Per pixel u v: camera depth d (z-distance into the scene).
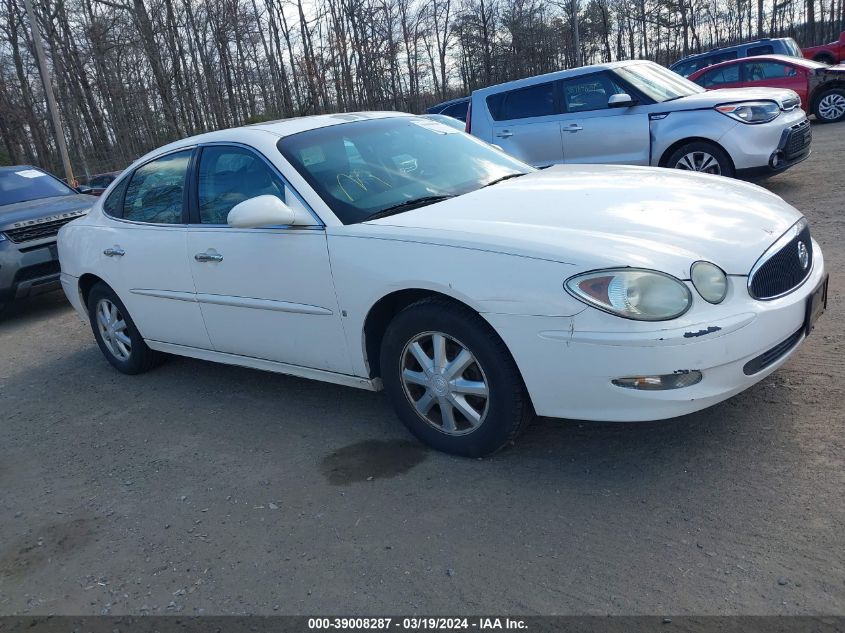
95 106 33.28
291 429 4.01
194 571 2.86
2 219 7.79
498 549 2.70
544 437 3.46
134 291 4.78
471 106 9.46
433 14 42.16
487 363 3.05
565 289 2.76
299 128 4.10
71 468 3.97
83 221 5.38
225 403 4.56
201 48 31.09
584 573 2.51
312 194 3.62
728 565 2.43
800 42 51.50
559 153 8.71
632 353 2.68
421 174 3.96
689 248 2.87
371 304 3.34
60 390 5.34
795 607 2.21
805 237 3.35
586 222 3.09
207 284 4.16
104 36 30.39
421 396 3.43
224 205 4.09
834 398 3.34
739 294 2.83
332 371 3.75
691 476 2.97
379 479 3.32
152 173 4.71
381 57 32.34
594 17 48.69
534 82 8.84
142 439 4.21
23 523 3.45
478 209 3.39
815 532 2.52
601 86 8.37
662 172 3.96
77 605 2.76
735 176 7.60
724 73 15.30
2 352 6.69
